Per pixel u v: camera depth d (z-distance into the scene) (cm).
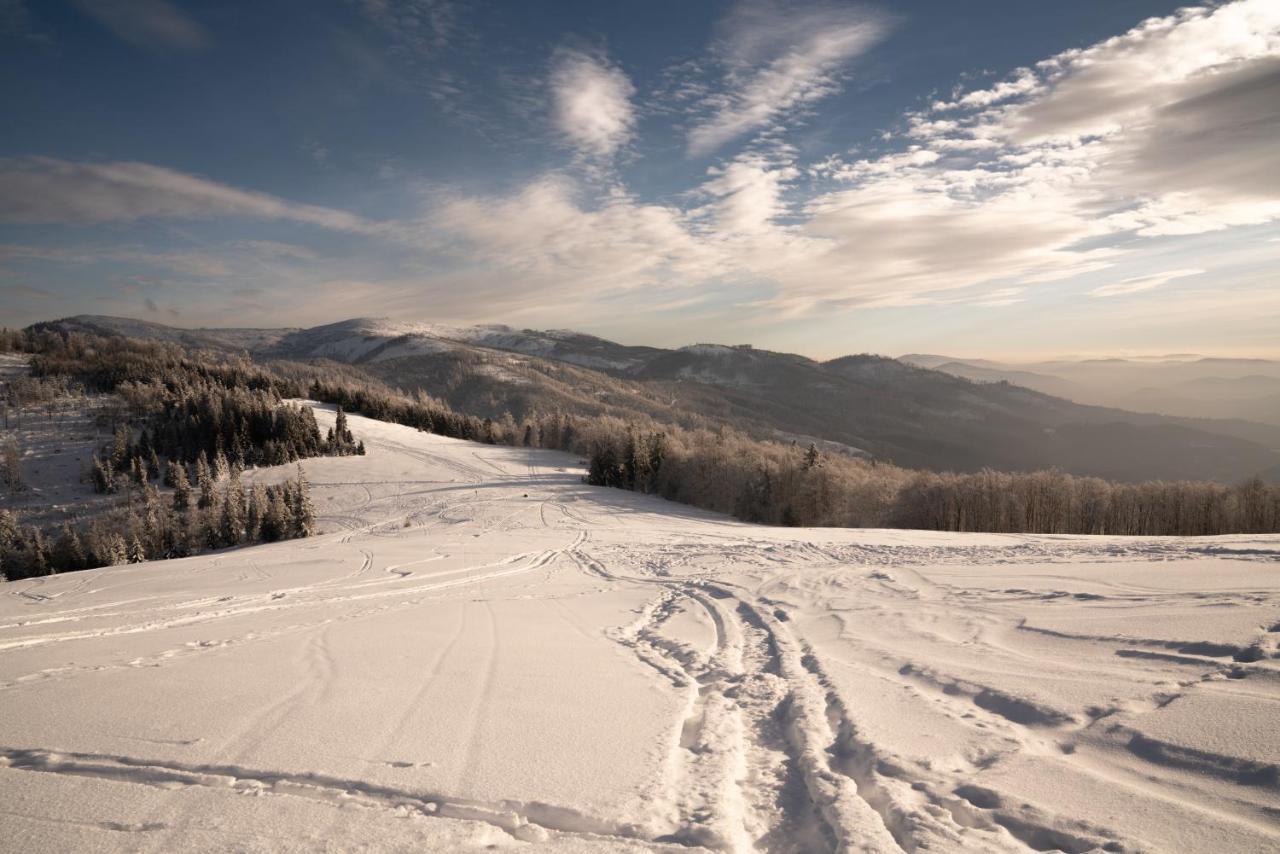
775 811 355
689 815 337
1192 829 291
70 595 1661
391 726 470
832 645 749
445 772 385
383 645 791
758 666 688
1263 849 269
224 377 13412
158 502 6806
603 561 2047
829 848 306
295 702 531
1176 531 4388
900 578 1172
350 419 11500
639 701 544
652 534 3148
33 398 11438
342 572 1975
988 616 787
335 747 425
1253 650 505
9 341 15575
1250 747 352
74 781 373
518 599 1305
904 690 547
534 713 505
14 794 356
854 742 432
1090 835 295
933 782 363
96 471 7981
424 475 7631
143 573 2198
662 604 1191
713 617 1012
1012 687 515
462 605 1212
